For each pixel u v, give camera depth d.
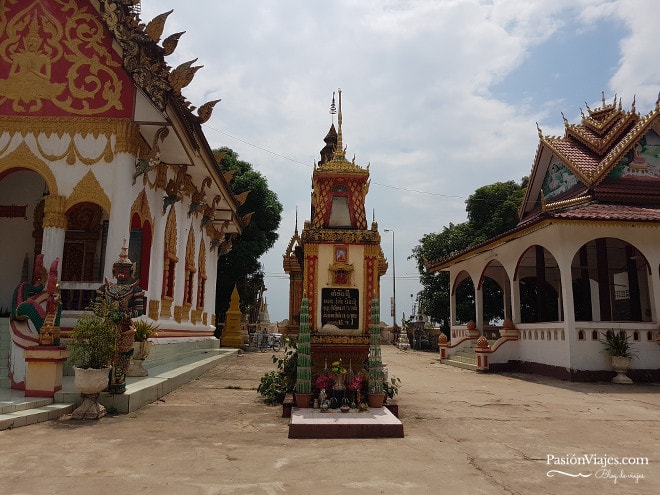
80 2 12.51
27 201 15.39
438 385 14.08
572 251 16.02
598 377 15.25
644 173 18.61
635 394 12.56
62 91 12.22
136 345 11.41
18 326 9.78
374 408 8.39
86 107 12.11
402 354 31.77
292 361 9.80
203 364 15.34
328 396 8.48
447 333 36.47
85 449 6.13
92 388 8.09
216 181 18.27
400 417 8.82
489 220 33.09
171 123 12.09
